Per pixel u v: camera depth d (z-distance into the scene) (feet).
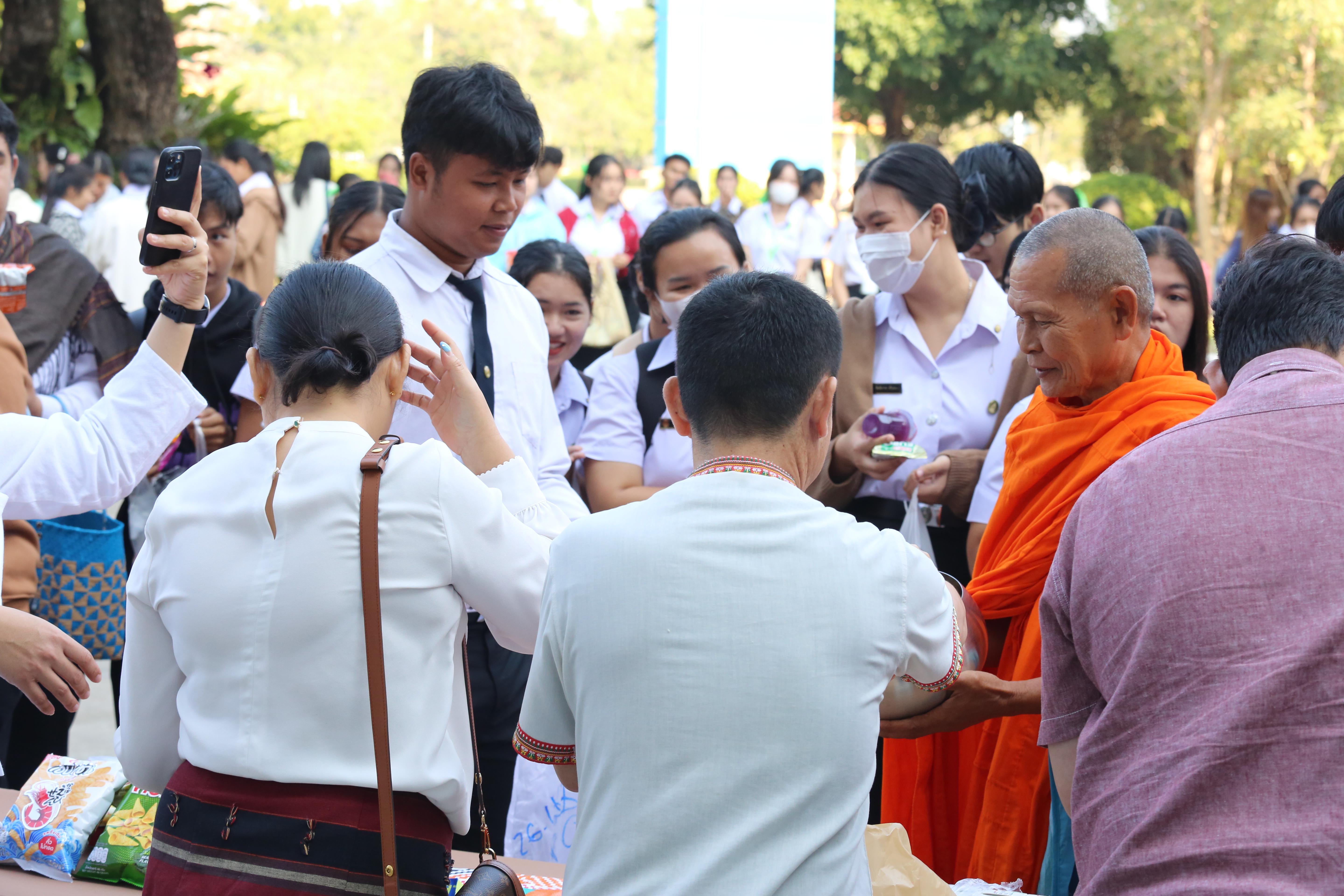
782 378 5.16
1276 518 5.11
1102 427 7.59
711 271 10.32
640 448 10.81
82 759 12.84
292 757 5.41
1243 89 83.25
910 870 6.43
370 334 5.90
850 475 9.64
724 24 48.80
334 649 5.44
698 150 49.21
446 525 5.63
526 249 11.60
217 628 5.48
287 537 5.49
